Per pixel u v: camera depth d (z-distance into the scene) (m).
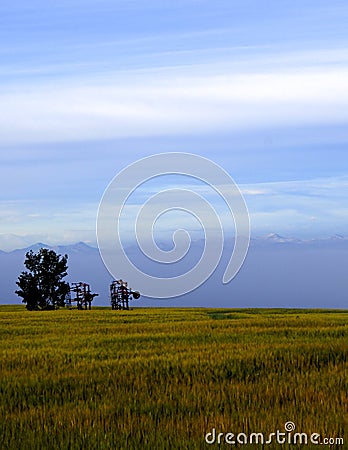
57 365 20.00
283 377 17.83
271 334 27.92
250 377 18.05
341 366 19.09
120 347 24.39
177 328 31.58
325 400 14.70
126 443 12.06
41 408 14.91
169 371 18.83
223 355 20.92
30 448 12.08
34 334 30.22
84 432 12.73
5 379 17.83
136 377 17.86
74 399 15.71
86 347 24.52
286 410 13.98
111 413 14.19
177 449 11.77
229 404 14.85
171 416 13.93
